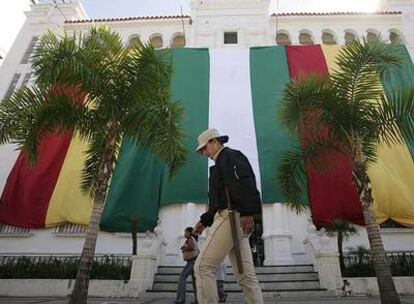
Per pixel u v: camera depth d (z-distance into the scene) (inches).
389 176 534.9
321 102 335.0
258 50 709.3
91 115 324.2
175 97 633.0
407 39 776.9
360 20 822.5
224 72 679.1
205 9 836.6
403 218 513.3
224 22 814.5
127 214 525.7
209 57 701.3
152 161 570.3
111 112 310.0
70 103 320.5
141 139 326.3
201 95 643.5
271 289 392.2
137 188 548.7
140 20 836.0
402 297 359.3
